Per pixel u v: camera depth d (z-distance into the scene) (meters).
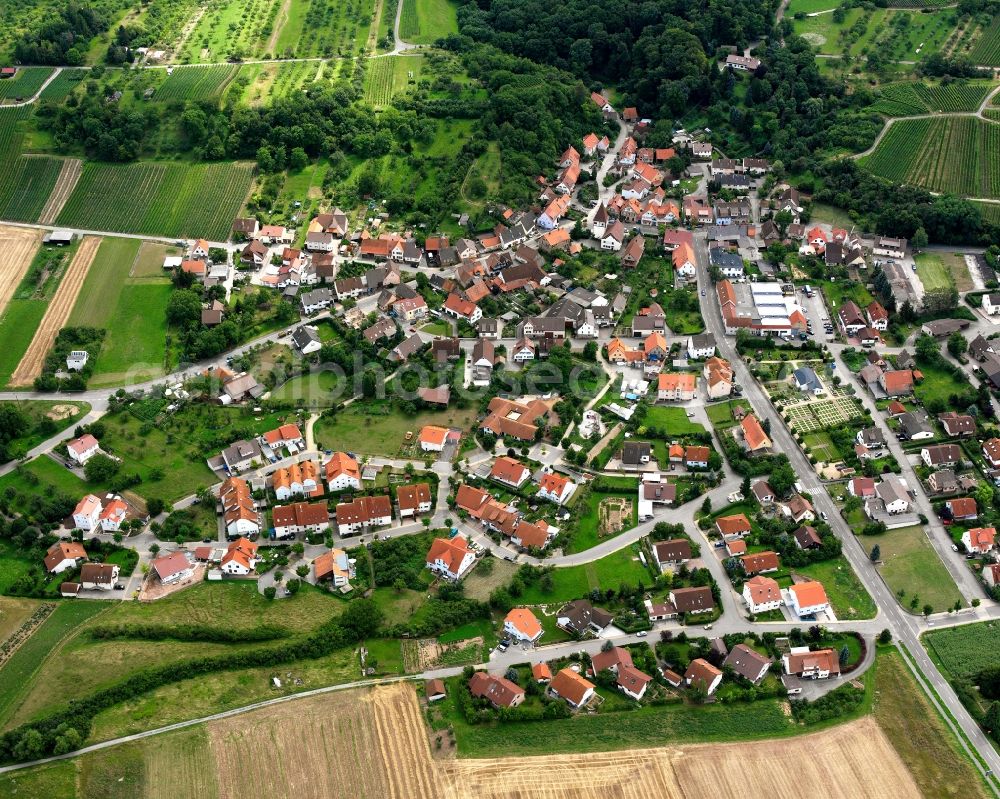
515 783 190.12
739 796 187.75
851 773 191.00
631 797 187.75
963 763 192.12
